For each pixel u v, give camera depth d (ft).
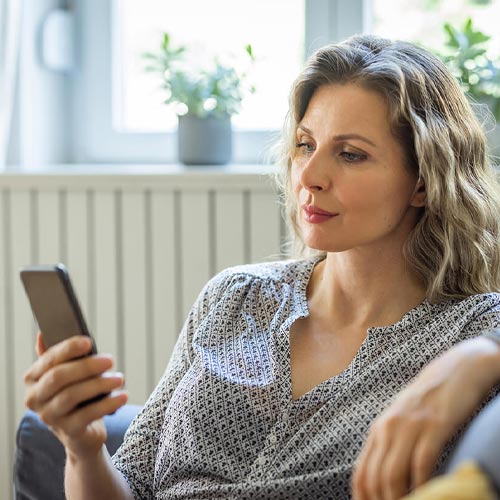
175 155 7.86
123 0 7.89
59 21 7.75
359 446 3.70
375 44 4.09
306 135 3.99
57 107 8.04
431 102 3.98
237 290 4.31
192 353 4.29
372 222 3.88
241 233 6.90
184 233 7.00
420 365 3.83
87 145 8.08
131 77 7.98
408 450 2.93
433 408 3.00
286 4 7.46
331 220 3.87
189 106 7.18
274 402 3.94
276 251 6.86
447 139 3.96
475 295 3.98
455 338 3.84
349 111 3.86
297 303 4.21
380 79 3.88
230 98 7.22
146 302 7.11
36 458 4.62
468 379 3.08
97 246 7.14
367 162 3.86
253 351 4.11
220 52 7.61
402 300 4.05
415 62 4.02
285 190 4.72
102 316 7.19
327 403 3.82
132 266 7.11
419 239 4.02
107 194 7.10
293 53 7.47
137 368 7.18
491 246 4.15
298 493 3.72
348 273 4.06
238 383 3.99
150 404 4.30
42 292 3.09
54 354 3.06
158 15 7.81
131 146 7.97
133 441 4.22
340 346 4.04
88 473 3.60
